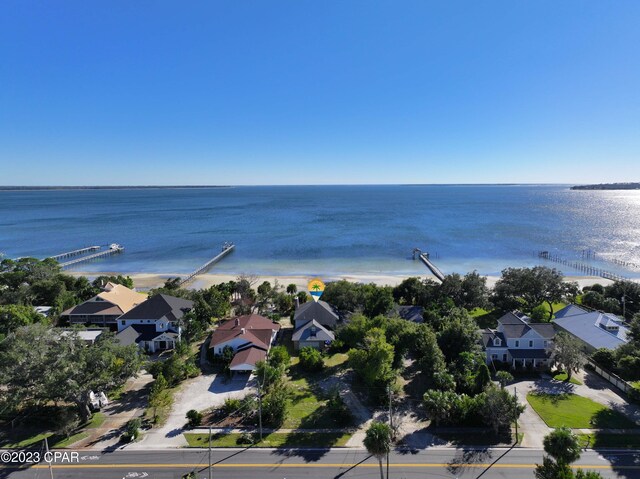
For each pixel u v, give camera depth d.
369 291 78.56
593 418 41.34
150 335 61.62
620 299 79.81
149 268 122.75
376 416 42.50
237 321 63.81
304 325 63.91
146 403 44.94
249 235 178.75
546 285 75.44
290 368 54.25
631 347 46.75
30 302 78.75
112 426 40.31
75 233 189.12
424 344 50.69
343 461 35.06
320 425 40.62
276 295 81.00
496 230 189.50
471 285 76.88
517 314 73.00
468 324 55.62
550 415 41.84
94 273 116.75
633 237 169.25
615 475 32.72
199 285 103.19
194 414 40.12
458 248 147.12
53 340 42.41
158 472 33.53
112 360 41.69
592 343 58.56
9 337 42.97
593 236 172.00
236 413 42.47
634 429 39.31
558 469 28.16
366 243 157.38
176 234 184.25
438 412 39.59
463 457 35.44
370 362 46.03
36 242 167.25
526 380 50.69
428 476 32.94
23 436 38.59
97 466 34.19
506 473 33.25
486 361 54.81
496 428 38.19
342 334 58.84
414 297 82.75
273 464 34.59
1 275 87.25
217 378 50.88
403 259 131.38
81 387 38.88
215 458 35.41
